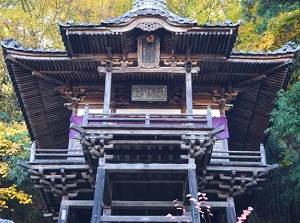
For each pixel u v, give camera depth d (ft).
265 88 57.77
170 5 100.32
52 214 54.44
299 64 65.98
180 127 43.86
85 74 55.93
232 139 67.00
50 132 64.39
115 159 46.60
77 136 44.32
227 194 49.37
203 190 49.42
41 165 48.21
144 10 51.01
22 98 58.39
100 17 100.42
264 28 76.84
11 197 69.41
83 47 52.75
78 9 100.48
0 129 77.46
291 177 64.23
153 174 47.29
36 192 77.87
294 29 68.85
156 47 53.11
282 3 77.10
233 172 47.75
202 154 43.91
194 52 53.52
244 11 85.51
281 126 53.21
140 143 44.19
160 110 56.65
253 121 62.69
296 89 52.19
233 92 57.62
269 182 74.74
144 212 52.54
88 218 56.80
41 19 98.43
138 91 56.39
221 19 97.55
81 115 56.90
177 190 49.80
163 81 56.39
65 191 49.06
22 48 53.21
